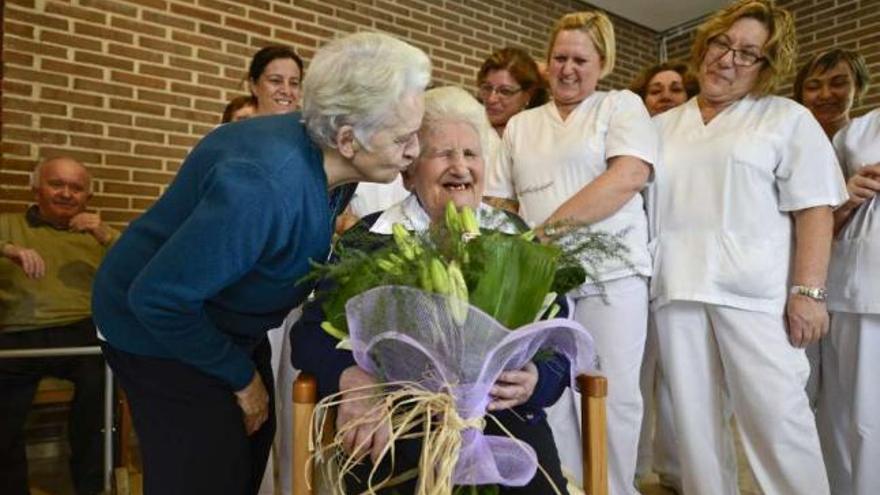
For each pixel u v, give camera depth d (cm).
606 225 163
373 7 368
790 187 161
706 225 165
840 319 187
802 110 161
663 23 491
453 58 401
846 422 193
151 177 307
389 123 98
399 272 84
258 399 117
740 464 240
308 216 101
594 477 109
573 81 174
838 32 403
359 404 93
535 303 87
